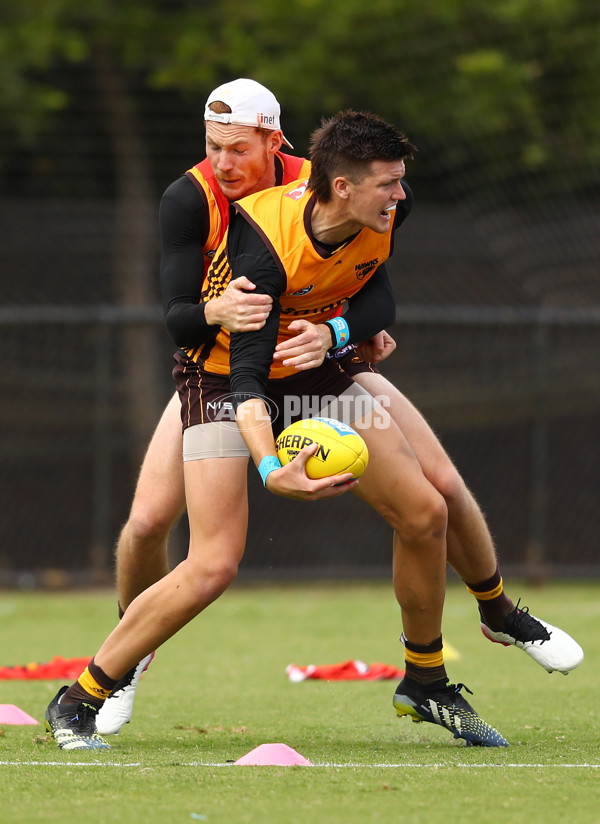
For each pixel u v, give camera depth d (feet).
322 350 41.19
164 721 51.16
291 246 40.29
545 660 46.78
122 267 137.69
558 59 140.87
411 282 132.36
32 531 133.39
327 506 134.00
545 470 123.75
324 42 145.69
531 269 130.93
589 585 126.31
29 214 138.00
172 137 150.20
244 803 32.94
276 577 120.57
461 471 130.62
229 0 150.10
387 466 42.47
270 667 71.36
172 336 42.50
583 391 125.08
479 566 46.06
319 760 40.60
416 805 32.68
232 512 41.29
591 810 32.09
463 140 143.23
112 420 131.13
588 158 138.00
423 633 44.78
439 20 142.82
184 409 42.75
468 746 44.29
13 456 133.18
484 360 127.75
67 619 97.71
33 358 131.34
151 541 45.09
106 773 37.37
